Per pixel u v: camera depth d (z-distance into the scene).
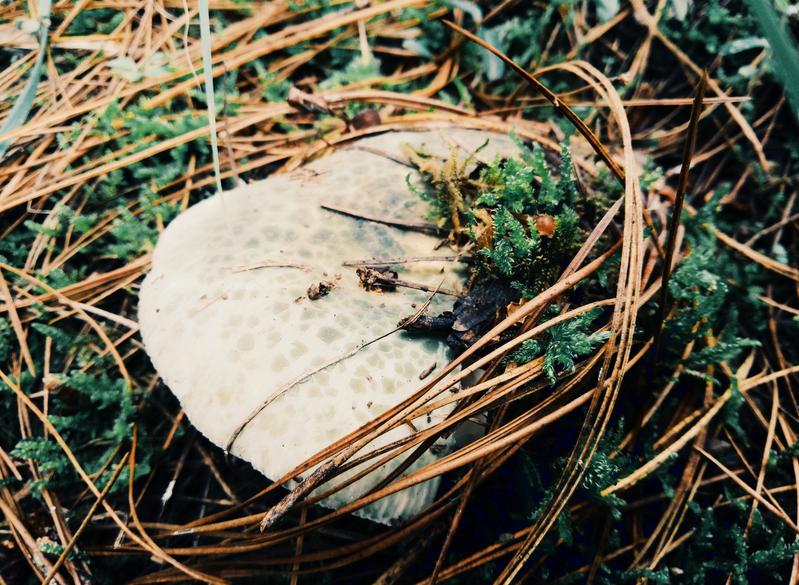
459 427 0.22
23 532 0.24
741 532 0.23
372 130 0.28
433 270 0.24
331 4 0.32
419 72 0.31
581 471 0.22
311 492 0.22
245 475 0.25
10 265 0.27
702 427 0.24
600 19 0.31
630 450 0.24
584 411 0.25
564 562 0.24
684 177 0.21
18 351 0.26
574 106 0.28
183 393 0.22
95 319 0.27
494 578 0.24
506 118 0.30
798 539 0.23
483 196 0.23
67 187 0.28
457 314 0.23
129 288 0.27
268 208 0.24
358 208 0.25
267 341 0.22
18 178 0.28
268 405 0.21
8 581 0.24
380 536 0.22
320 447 0.21
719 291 0.24
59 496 0.25
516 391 0.22
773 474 0.25
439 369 0.22
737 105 0.29
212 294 0.23
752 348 0.26
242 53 0.30
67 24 0.30
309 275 0.23
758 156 0.29
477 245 0.23
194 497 0.25
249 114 0.30
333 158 0.26
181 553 0.23
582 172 0.26
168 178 0.28
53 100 0.29
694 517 0.24
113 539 0.25
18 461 0.25
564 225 0.23
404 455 0.22
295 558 0.23
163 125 0.28
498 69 0.31
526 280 0.23
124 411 0.25
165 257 0.24
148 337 0.23
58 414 0.25
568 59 0.31
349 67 0.30
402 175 0.25
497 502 0.24
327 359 0.22
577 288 0.24
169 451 0.26
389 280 0.23
